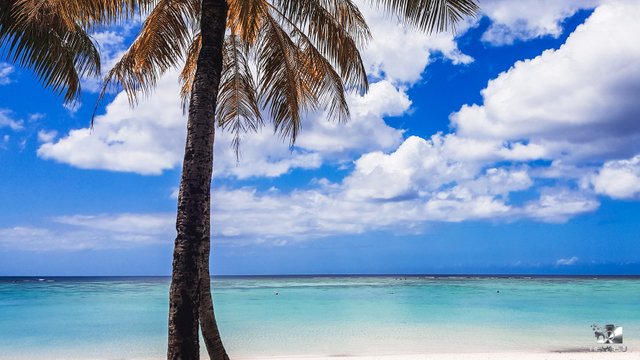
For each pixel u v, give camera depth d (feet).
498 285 240.94
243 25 23.18
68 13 22.70
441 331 67.87
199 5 27.68
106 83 29.32
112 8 23.25
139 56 27.99
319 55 30.53
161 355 51.49
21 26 28.48
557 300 124.26
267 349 55.11
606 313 90.12
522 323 75.97
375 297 138.41
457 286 223.92
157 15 26.94
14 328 71.87
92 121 28.99
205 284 23.57
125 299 133.69
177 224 18.84
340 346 56.80
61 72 31.42
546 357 46.06
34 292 176.86
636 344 56.65
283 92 29.94
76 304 114.73
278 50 29.12
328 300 125.80
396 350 53.98
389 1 22.00
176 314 18.02
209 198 20.21
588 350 53.06
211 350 23.71
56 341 60.23
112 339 61.77
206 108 20.06
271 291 177.58
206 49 20.79
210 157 19.80
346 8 28.02
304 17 25.43
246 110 33.55
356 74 29.19
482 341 59.52
